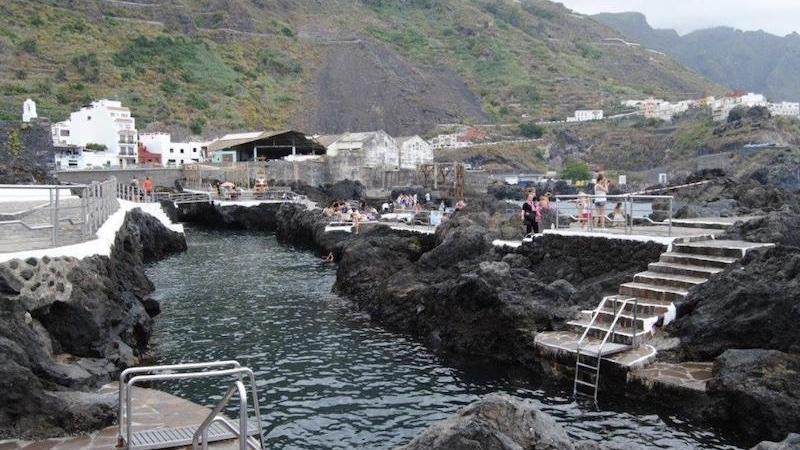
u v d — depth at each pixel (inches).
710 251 699.4
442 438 311.9
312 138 4239.7
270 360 740.7
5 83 4429.1
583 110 7239.2
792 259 584.4
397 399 611.5
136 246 1202.6
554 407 573.9
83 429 388.8
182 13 6707.7
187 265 1492.4
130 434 354.3
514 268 840.9
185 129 4832.7
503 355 722.8
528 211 959.0
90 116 3656.5
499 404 336.2
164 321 932.0
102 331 579.5
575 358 619.5
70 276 561.6
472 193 2765.7
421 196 2642.7
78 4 6033.5
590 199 939.3
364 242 1227.2
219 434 372.5
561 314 706.2
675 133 5728.3
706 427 511.5
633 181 4881.9
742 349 546.3
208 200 2586.1
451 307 797.9
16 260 512.1
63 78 4832.7
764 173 2974.9
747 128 4916.3
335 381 665.0
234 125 5251.0
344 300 1080.2
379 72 7298.2
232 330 880.3
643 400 558.3
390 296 934.4
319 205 2476.6
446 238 1048.8
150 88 5265.8
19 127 2119.8
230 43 6909.5
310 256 1658.5
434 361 733.9
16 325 470.0
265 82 6446.9
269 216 2474.2
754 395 483.2
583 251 825.5
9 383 388.5
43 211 918.4
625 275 735.1
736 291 588.1
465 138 6161.4
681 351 597.3
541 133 6427.2
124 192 1893.5
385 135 4025.6
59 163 3203.7
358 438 522.9
